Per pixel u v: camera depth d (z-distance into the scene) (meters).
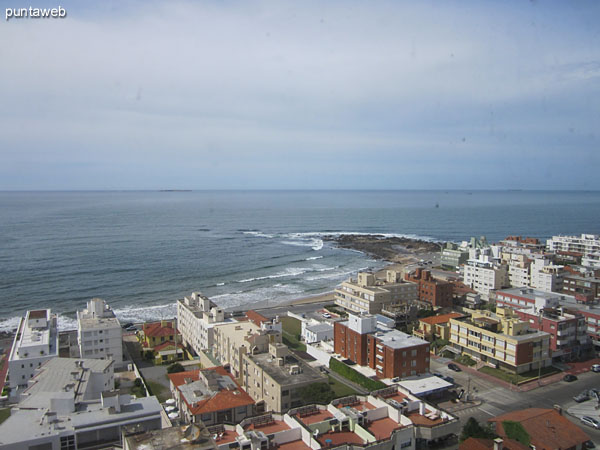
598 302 118.75
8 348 115.88
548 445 61.91
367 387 88.19
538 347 95.12
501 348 95.00
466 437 61.62
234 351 91.00
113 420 55.22
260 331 93.50
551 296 125.25
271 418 59.59
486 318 103.00
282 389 71.00
